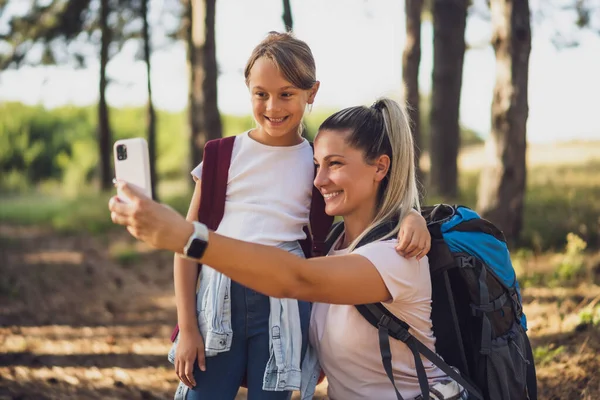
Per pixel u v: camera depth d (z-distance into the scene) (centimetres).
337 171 266
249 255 210
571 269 654
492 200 850
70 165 2891
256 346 267
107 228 1321
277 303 266
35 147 3014
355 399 275
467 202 1230
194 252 202
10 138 2998
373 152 265
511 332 276
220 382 268
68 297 768
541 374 427
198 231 201
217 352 263
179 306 268
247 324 266
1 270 912
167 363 536
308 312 282
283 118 268
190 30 1609
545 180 1366
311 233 283
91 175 2819
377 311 260
